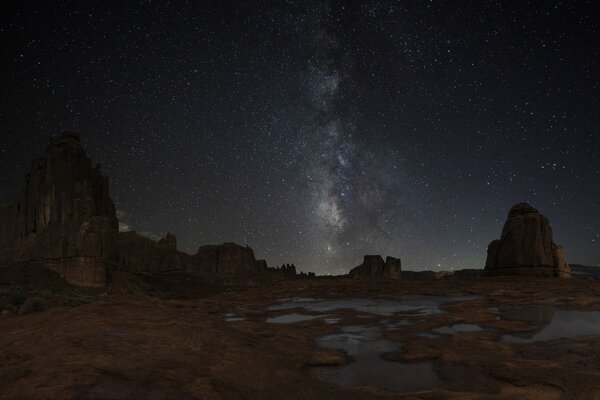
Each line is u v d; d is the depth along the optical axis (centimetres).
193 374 485
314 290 2678
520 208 3256
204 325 790
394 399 555
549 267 2975
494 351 880
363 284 2875
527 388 618
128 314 842
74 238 4572
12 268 4303
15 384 416
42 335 651
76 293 3922
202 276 7444
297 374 578
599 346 883
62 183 5169
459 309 1569
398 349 909
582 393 581
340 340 1020
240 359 574
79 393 390
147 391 415
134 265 5528
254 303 2044
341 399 513
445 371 732
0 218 5591
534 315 1370
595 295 1880
